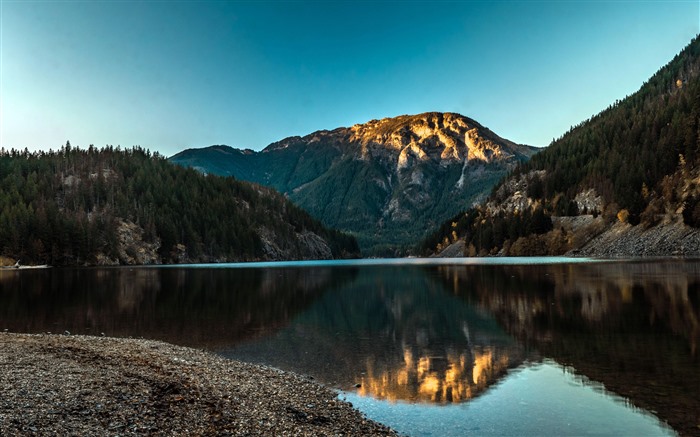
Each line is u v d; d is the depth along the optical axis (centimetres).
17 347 2355
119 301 5231
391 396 1855
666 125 17862
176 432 1288
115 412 1393
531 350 2588
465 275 8388
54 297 5619
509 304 4434
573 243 15525
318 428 1438
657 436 1388
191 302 5150
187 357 2398
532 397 1792
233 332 3388
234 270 12256
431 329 3372
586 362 2277
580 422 1520
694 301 3969
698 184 11838
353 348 2805
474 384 1995
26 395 1471
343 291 6241
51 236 14800
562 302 4334
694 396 1730
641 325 3114
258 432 1343
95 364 1997
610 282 5666
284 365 2398
